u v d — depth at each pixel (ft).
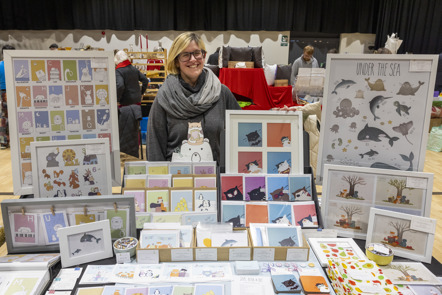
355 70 4.84
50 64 4.97
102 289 3.61
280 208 4.78
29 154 5.07
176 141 5.60
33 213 4.23
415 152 4.85
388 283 3.53
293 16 20.65
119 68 12.67
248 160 5.06
